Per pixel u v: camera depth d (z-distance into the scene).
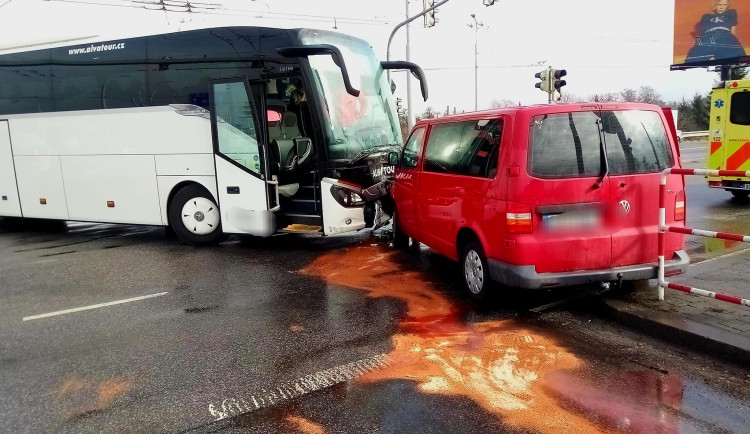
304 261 8.16
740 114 11.95
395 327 5.34
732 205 11.84
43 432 3.69
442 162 6.61
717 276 6.00
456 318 5.51
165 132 9.40
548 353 4.59
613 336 4.90
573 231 5.11
